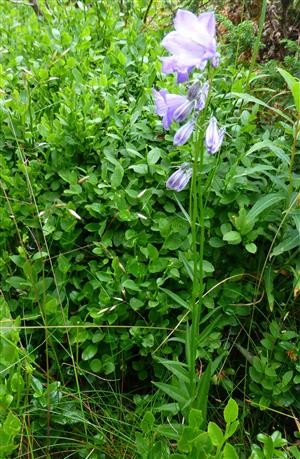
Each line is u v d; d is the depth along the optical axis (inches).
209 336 19.2
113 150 21.9
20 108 23.2
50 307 19.1
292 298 19.9
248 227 18.8
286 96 26.0
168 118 15.2
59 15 33.5
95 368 19.2
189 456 14.4
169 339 18.5
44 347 20.2
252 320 19.6
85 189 21.0
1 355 16.8
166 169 20.7
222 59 26.6
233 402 13.2
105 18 32.5
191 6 33.7
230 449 13.6
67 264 20.0
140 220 20.5
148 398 19.3
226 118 22.8
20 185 21.4
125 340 19.5
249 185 20.3
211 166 20.3
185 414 16.9
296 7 30.7
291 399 18.3
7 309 18.1
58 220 20.9
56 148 22.0
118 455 17.7
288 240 18.3
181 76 14.4
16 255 20.5
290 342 18.4
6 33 34.2
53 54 27.0
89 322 19.7
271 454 14.8
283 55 31.6
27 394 17.3
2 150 23.1
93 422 18.8
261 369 18.3
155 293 19.3
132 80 26.8
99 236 21.0
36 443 18.3
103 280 19.5
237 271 19.9
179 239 19.8
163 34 31.9
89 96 23.4
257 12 32.2
